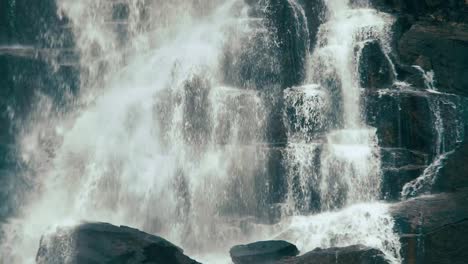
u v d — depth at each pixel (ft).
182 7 98.27
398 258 78.64
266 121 91.35
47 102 95.71
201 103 91.91
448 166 84.79
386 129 89.51
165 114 92.22
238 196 90.12
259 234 88.12
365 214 81.76
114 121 93.35
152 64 95.20
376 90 91.56
